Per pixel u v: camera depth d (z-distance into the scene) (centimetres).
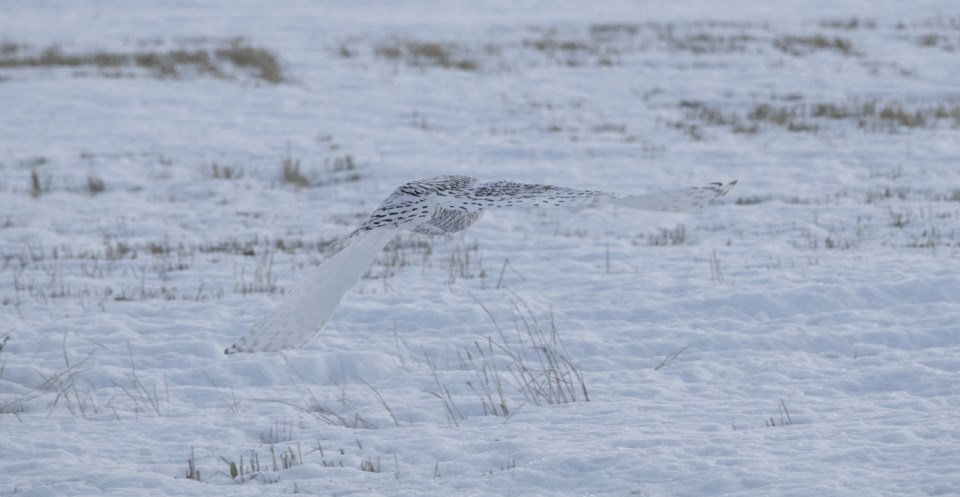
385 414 3766
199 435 3581
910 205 7144
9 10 18450
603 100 11138
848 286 5141
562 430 3444
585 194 1373
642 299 5200
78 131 9975
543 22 16350
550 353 4416
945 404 3559
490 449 3241
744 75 12044
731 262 5881
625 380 4078
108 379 4269
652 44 13862
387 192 8031
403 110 10862
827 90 11312
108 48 14238
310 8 18762
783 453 3025
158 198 8031
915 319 4678
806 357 4269
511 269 5941
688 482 2805
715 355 4350
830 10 17100
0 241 6850
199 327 4972
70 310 5294
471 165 8706
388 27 16100
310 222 7325
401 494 2873
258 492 2941
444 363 4434
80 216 7525
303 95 11525
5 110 10650
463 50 13812
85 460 3309
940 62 12544
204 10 18500
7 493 2975
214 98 11344
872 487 2683
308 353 4481
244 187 8294
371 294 5441
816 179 8025
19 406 3956
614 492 2808
